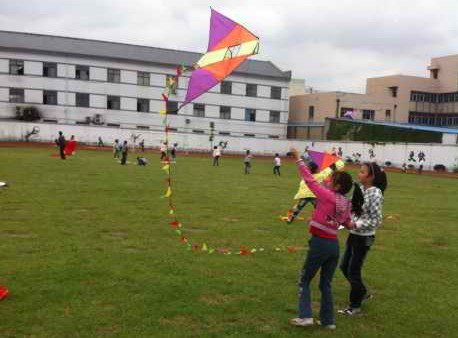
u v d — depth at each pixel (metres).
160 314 5.65
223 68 6.62
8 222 10.34
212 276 7.19
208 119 58.56
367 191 5.73
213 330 5.29
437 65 63.56
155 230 10.23
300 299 5.49
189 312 5.75
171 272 7.27
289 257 8.58
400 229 11.81
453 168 39.09
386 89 64.12
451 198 19.33
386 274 7.81
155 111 56.22
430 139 44.22
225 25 6.84
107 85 54.47
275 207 14.41
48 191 15.13
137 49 58.38
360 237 5.76
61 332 5.07
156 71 55.88
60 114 53.09
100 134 50.28
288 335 5.26
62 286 6.42
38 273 6.92
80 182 17.98
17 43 52.50
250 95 60.34
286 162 45.84
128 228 10.31
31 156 31.11
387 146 44.94
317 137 60.88
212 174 25.33
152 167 27.45
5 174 19.48
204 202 14.66
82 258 7.79
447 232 11.66
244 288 6.70
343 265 6.12
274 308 6.03
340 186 5.32
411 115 63.34
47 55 52.19
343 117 58.06
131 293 6.29
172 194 16.06
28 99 52.00
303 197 11.69
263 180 23.45
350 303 6.02
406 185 25.22
